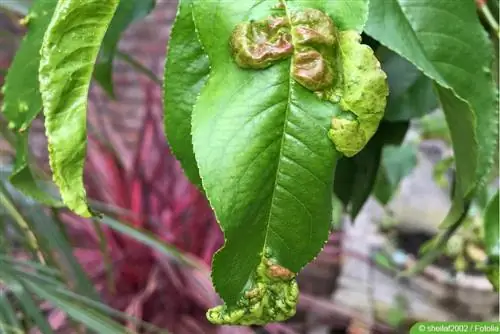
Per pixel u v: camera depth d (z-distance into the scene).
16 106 0.33
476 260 0.66
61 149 0.27
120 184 0.94
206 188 0.26
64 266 0.57
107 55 0.39
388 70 0.40
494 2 0.37
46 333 0.38
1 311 0.37
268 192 0.27
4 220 0.46
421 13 0.32
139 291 0.87
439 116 0.86
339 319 0.95
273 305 0.28
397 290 1.00
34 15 0.32
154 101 1.06
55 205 0.35
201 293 0.83
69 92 0.27
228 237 0.26
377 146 0.43
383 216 1.20
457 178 0.35
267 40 0.27
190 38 0.30
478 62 0.32
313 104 0.27
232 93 0.27
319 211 0.27
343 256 1.10
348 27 0.27
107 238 0.88
